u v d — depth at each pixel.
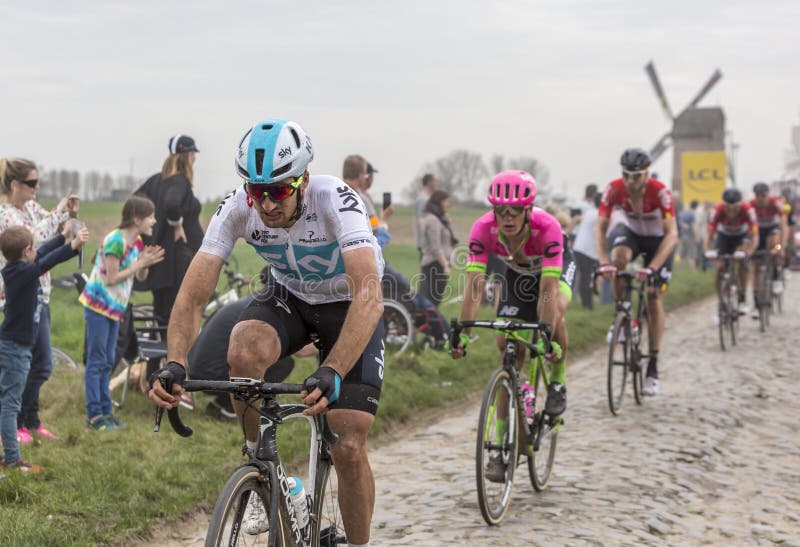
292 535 2.70
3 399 4.48
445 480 5.05
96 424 5.44
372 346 2.95
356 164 7.29
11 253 4.47
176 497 4.47
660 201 7.05
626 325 6.82
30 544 3.63
